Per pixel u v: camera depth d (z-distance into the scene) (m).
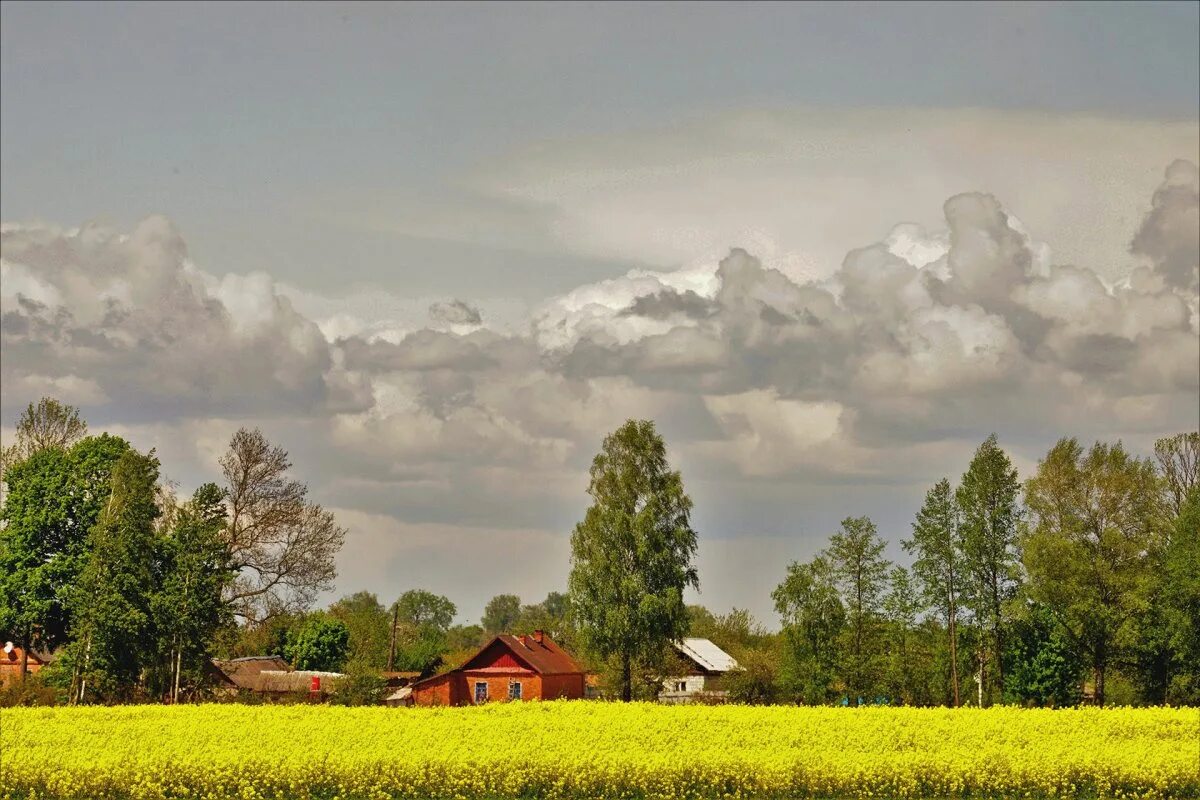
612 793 35.03
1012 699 73.44
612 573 76.06
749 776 35.41
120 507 66.75
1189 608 69.19
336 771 35.19
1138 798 35.59
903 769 35.72
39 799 34.62
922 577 73.25
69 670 67.50
